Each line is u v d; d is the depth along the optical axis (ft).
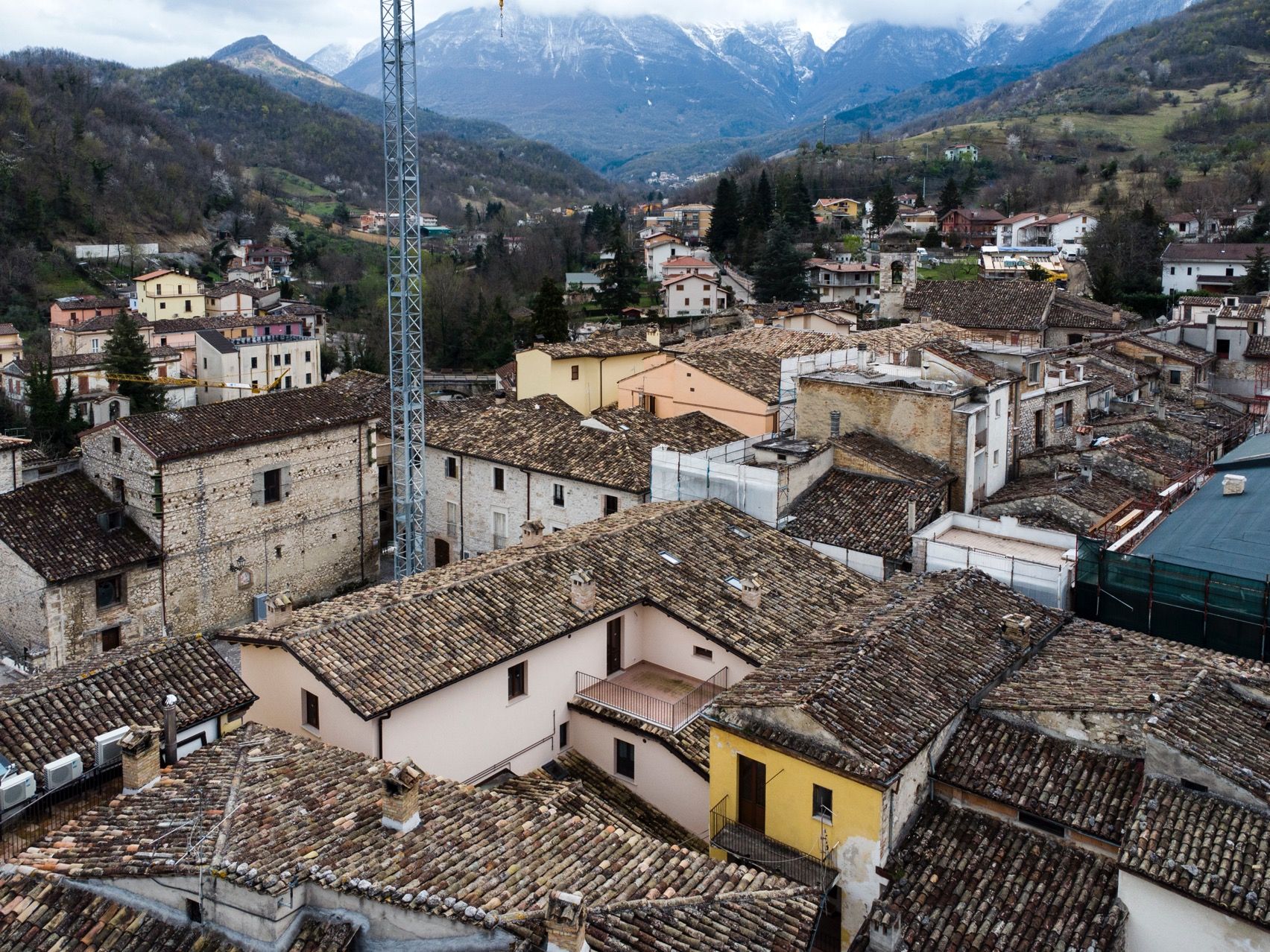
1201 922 67.00
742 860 83.76
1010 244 507.30
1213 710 78.43
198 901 63.31
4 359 368.68
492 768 100.73
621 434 169.89
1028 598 104.01
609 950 59.16
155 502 152.97
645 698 106.22
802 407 155.02
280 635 95.04
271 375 386.52
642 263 549.95
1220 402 230.48
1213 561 104.27
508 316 391.04
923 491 136.36
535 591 108.27
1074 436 174.81
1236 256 398.42
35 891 65.51
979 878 76.02
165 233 587.68
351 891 61.57
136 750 75.15
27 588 145.38
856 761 77.46
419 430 180.55
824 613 114.73
